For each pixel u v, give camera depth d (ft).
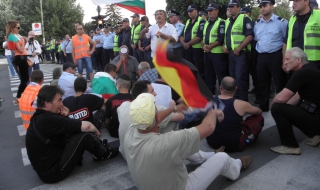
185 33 22.53
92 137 10.87
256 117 12.22
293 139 11.35
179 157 6.49
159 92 11.23
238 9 17.49
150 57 25.34
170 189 6.78
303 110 10.91
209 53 19.92
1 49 116.98
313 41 13.24
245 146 12.41
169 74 6.37
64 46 43.24
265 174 10.12
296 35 13.91
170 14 25.32
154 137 6.64
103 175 10.87
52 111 9.90
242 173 10.28
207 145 12.85
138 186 7.06
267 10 15.67
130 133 7.16
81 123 10.52
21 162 12.39
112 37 37.24
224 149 11.89
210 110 7.02
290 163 10.76
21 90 23.35
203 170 8.15
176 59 6.42
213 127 6.82
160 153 6.42
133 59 21.56
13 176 11.21
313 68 10.74
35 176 11.12
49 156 10.09
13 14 118.93
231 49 17.81
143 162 6.60
